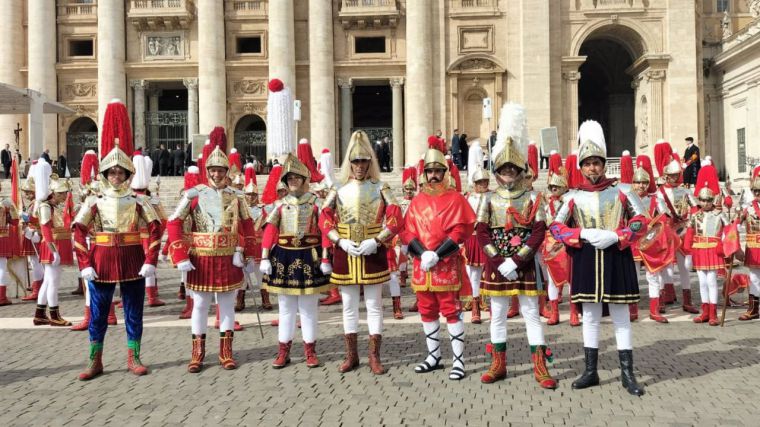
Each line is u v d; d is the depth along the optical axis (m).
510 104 8.41
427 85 40.22
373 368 8.23
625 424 6.24
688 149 28.22
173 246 8.31
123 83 41.81
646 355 8.96
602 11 40.44
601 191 7.52
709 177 11.45
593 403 6.90
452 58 40.88
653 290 11.58
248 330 11.19
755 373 7.97
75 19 42.91
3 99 23.77
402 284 16.81
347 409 6.79
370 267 8.18
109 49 41.03
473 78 40.97
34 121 23.44
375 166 8.51
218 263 8.52
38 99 23.61
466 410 6.71
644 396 7.11
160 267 21.94
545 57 39.84
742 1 46.62
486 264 7.82
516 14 40.59
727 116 43.41
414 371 8.27
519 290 7.57
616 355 8.98
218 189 8.77
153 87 44.38
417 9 40.06
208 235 8.51
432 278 7.94
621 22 40.50
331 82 40.94
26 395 7.43
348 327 8.41
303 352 9.46
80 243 8.18
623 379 7.36
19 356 9.36
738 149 41.69
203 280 8.47
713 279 11.16
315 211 8.72
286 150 9.52
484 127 41.16
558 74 40.56
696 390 7.30
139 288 8.56
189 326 11.55
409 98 40.28
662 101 40.28
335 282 8.28
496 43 40.81
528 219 7.71
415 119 39.97
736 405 6.76
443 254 7.84
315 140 40.47
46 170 11.65
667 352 9.13
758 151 38.41
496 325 7.82
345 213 8.26
